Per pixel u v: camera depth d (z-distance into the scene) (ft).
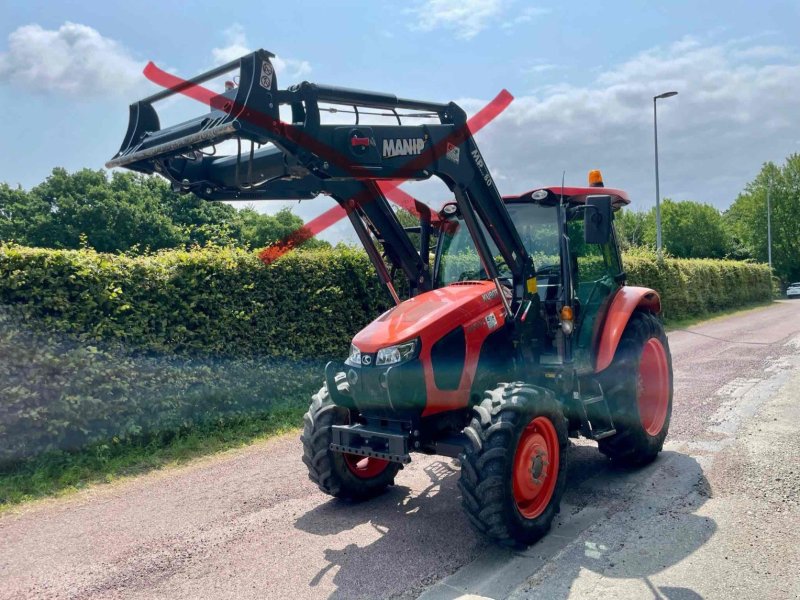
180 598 12.17
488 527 12.85
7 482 18.43
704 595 11.32
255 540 14.70
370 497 17.10
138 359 22.03
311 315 28.63
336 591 12.12
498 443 12.87
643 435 17.81
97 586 12.76
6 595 12.52
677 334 54.80
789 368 32.91
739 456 18.69
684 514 14.87
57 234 111.04
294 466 20.35
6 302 19.36
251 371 25.68
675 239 191.31
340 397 15.66
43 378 19.67
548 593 11.65
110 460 20.62
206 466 20.71
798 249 193.06
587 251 18.08
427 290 18.31
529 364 15.87
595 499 16.19
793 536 13.42
